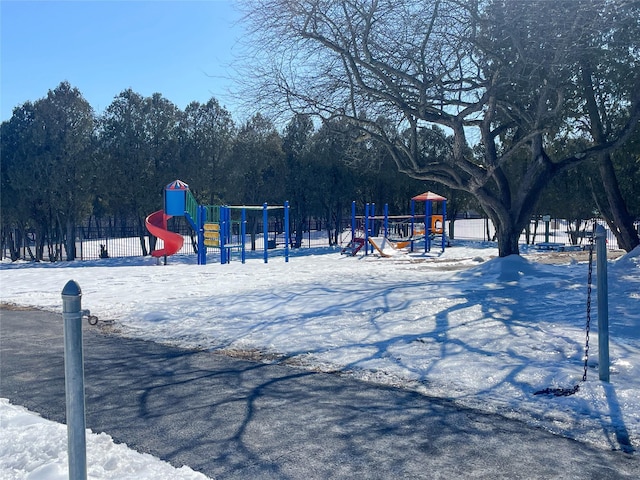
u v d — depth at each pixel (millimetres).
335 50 15109
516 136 18297
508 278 14039
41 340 8820
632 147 19203
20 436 4305
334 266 21156
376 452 4523
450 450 4562
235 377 6715
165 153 36844
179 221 55750
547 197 34125
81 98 35406
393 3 14539
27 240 40312
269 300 11641
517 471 4184
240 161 38688
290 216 42844
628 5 14289
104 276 17359
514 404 5637
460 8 14508
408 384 6359
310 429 5016
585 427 5043
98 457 3986
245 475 4121
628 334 8039
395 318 9531
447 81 15625
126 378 6691
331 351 7793
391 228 42250
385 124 18062
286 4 15062
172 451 4551
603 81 17969
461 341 7961
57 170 34594
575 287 12125
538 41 13945
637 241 19797
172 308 11086
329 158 39062
